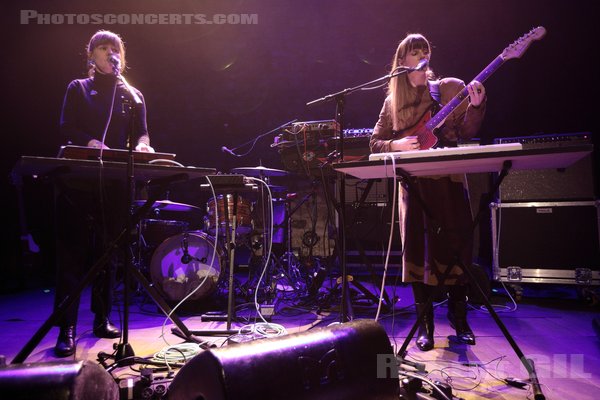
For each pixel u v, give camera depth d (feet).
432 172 5.58
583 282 10.80
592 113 16.06
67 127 7.48
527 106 16.97
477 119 6.59
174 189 18.45
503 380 5.34
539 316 9.23
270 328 7.65
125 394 4.55
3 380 3.03
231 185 7.54
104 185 7.04
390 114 7.44
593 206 11.00
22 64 18.49
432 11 18.57
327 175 10.50
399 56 7.25
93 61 7.59
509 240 11.57
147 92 19.29
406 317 9.19
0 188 17.80
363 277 14.87
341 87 18.86
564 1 16.72
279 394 3.35
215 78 19.33
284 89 19.10
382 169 5.18
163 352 6.01
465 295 7.17
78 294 5.24
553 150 4.38
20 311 10.47
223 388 3.15
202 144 19.15
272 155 18.74
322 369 3.64
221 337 7.45
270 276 11.50
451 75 18.10
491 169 5.48
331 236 13.85
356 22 19.03
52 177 5.89
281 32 19.31
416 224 6.68
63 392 3.04
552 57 16.75
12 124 18.31
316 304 10.66
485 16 18.12
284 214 13.19
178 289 10.73
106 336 7.59
